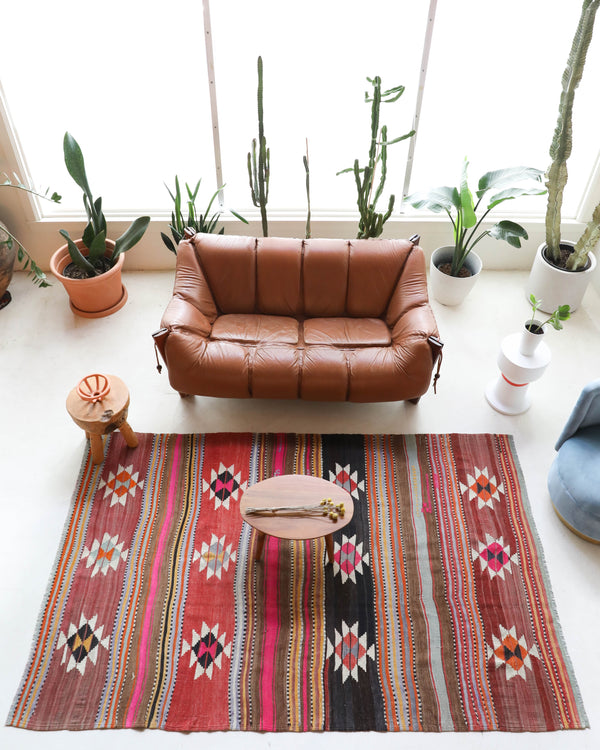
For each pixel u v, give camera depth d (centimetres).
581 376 334
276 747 214
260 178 328
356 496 279
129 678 228
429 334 287
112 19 340
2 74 321
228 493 280
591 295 380
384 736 217
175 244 381
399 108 370
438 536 268
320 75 358
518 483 285
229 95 362
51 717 219
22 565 256
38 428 304
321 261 310
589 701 226
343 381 287
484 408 317
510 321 363
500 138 387
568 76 294
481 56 357
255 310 326
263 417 312
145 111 371
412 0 335
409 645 237
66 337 348
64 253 357
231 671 230
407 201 330
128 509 273
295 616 244
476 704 224
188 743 214
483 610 247
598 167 354
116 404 273
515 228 330
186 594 248
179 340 285
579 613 247
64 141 317
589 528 254
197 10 337
